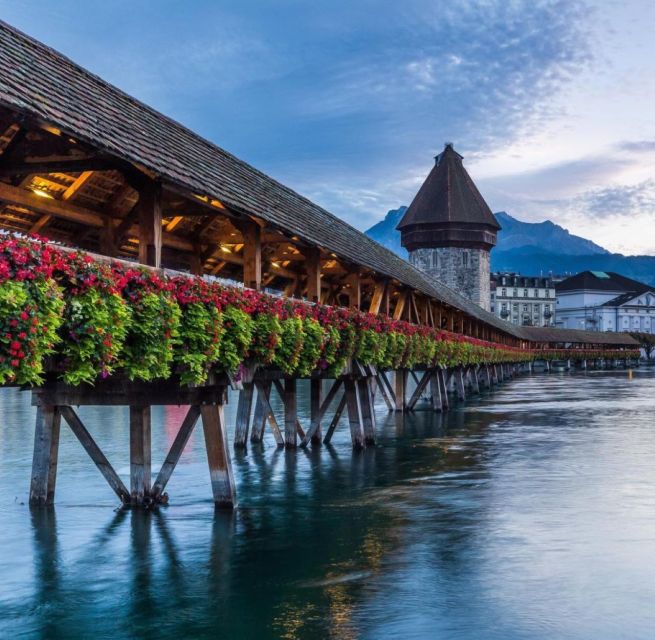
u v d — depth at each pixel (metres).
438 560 9.44
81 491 13.92
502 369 62.09
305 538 10.59
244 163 17.27
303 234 14.62
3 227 12.54
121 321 7.78
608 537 10.40
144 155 9.62
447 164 81.75
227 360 10.65
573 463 17.22
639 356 125.06
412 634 7.03
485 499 13.18
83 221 11.84
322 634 7.09
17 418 30.03
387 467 17.00
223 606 7.89
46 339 6.62
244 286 12.85
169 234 15.12
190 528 11.16
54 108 8.41
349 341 16.69
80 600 8.14
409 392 46.50
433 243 79.75
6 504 12.78
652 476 15.34
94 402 12.07
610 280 156.00
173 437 22.97
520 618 7.39
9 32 10.16
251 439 21.66
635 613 7.49
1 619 7.62
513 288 137.75
